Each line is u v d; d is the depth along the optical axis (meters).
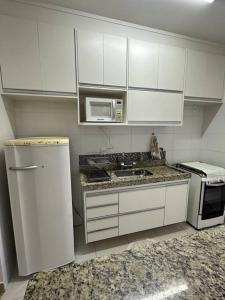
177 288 0.54
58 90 1.59
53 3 1.64
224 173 2.21
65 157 1.50
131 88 1.85
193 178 2.24
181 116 2.11
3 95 1.53
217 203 2.28
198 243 0.77
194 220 2.26
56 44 1.53
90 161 2.15
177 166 2.55
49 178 1.45
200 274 0.60
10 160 1.36
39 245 1.51
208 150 2.66
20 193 1.40
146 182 1.86
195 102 2.36
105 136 2.25
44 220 1.49
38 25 1.46
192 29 2.05
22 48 1.45
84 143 2.17
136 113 1.90
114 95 2.07
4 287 1.42
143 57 1.83
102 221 1.78
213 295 0.52
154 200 1.96
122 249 1.91
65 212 1.56
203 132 2.74
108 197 1.76
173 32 2.12
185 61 2.02
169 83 1.98
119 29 1.90
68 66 1.59
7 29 1.40
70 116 2.07
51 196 1.48
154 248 0.74
